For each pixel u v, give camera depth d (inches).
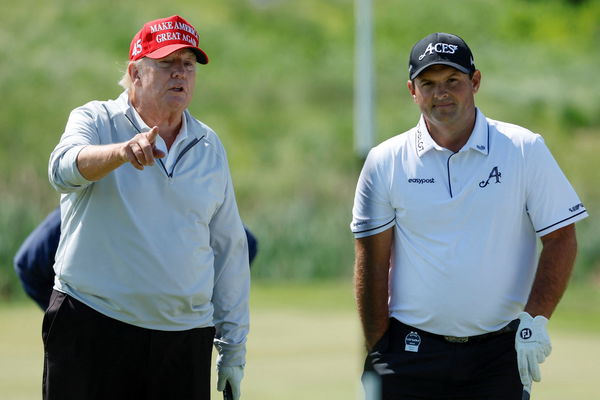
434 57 593.6
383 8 4975.4
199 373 604.1
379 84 4037.9
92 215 576.7
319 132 3777.1
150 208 580.7
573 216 605.0
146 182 580.4
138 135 523.2
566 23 5388.8
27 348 1419.8
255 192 3289.9
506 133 609.0
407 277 616.1
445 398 611.5
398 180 613.3
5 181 2930.6
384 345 625.6
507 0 5492.1
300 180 3373.5
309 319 1807.3
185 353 596.7
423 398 613.9
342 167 3523.6
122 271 575.8
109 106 606.2
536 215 608.1
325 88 4101.9
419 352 610.2
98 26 4114.2
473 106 612.7
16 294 2289.6
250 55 4279.0
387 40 4650.6
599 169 3646.7
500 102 4160.9
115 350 578.2
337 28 4731.8
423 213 605.0
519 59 4776.1
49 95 3602.4
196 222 593.9
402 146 618.5
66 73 3732.8
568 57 4938.5
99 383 579.2
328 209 3026.6
